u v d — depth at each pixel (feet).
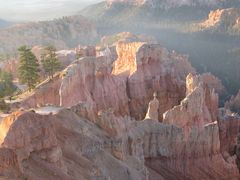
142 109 380.58
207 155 289.74
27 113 167.63
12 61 512.63
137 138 256.52
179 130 281.54
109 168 201.46
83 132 213.25
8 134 159.22
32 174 154.81
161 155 274.77
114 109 352.90
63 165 171.22
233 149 353.51
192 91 323.37
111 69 406.62
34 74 353.51
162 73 404.57
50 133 169.58
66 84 315.78
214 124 295.07
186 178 277.64
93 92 350.23
